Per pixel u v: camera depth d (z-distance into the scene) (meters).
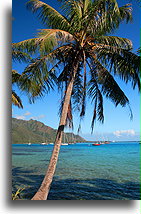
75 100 6.23
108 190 9.12
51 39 3.84
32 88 4.92
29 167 17.83
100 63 5.54
